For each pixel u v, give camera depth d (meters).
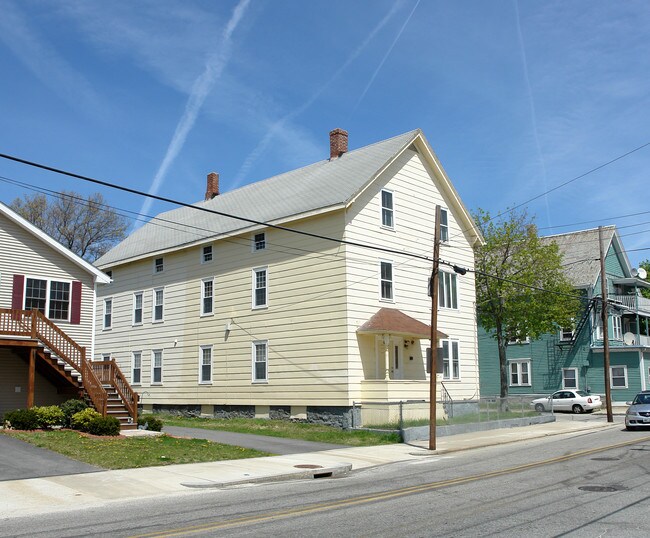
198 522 10.09
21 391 24.97
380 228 28.42
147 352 35.78
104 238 56.78
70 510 11.44
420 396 26.97
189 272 33.94
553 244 37.66
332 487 13.97
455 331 32.22
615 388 45.03
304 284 27.89
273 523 9.89
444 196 32.91
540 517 10.05
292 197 30.19
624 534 8.82
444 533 9.03
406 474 15.81
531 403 32.50
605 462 16.61
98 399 23.05
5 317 23.11
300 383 27.42
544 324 36.41
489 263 37.53
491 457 19.02
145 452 18.28
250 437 23.59
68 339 24.08
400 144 29.70
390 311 27.58
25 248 25.11
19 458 16.59
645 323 52.66
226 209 34.69
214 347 31.75
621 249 50.69
